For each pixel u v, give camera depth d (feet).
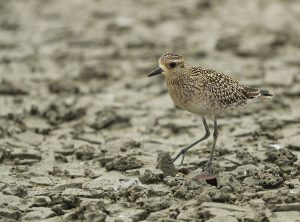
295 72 66.44
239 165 42.50
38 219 34.76
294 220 33.83
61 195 37.45
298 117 53.36
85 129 52.42
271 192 37.76
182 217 34.22
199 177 39.70
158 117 55.36
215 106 41.83
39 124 53.11
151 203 35.83
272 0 98.22
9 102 59.11
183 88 41.45
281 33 80.74
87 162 44.88
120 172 42.42
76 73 68.90
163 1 99.30
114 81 66.59
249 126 51.96
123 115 54.75
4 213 34.83
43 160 45.06
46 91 63.00
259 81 63.52
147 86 64.18
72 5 99.40
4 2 103.14
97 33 84.07
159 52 75.66
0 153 44.55
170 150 47.24
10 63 73.31
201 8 95.45
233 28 84.48
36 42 81.76
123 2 99.55
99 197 37.86
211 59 72.43
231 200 36.45
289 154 43.16
